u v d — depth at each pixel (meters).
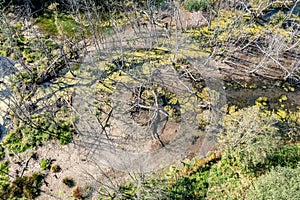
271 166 15.95
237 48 20.33
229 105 18.47
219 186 15.65
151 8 21.30
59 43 20.75
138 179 15.39
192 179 15.80
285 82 19.52
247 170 15.92
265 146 15.41
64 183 15.71
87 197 15.35
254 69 19.38
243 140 15.82
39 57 20.00
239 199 15.20
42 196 15.45
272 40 19.41
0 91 18.67
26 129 17.17
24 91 18.62
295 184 13.48
